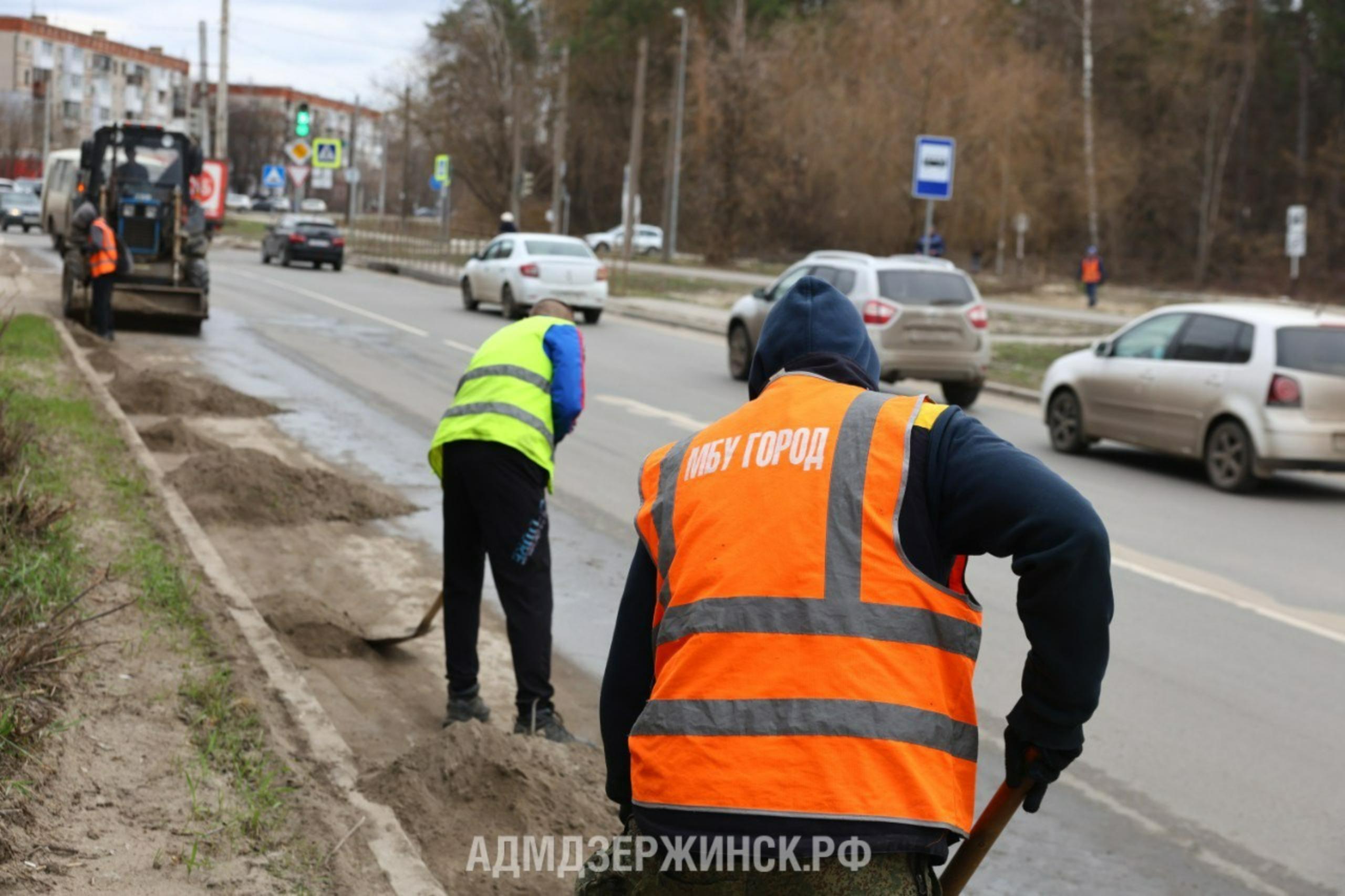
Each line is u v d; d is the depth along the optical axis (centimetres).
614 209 10375
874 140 6400
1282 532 1307
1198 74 7738
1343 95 8112
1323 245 7375
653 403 1945
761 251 7694
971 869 295
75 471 1049
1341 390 1483
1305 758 713
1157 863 589
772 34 7612
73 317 2420
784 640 280
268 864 472
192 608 743
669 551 307
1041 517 269
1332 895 565
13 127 14950
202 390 1656
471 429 663
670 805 280
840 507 288
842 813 266
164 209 2472
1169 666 862
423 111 8375
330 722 606
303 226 4791
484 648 843
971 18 6347
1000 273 6444
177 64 18788
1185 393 1582
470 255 5381
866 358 331
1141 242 8144
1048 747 278
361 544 1073
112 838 473
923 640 280
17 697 538
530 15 8581
